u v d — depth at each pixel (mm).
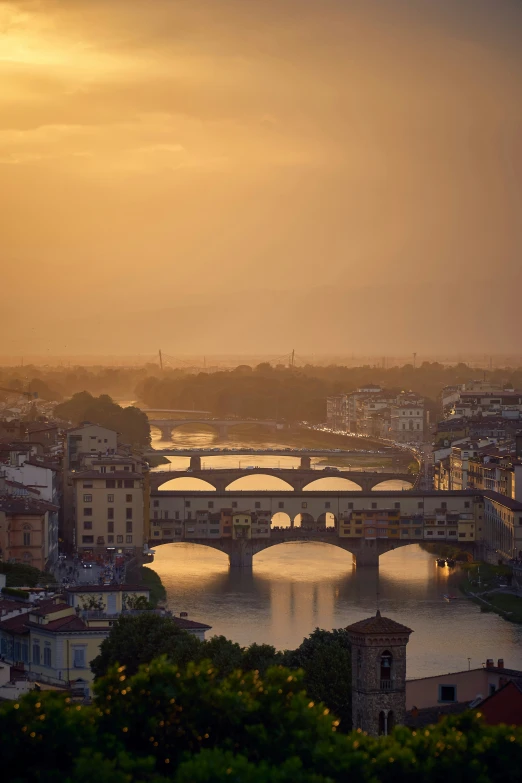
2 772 140625
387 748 145625
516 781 145250
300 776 133125
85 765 133500
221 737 150125
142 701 151875
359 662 184625
